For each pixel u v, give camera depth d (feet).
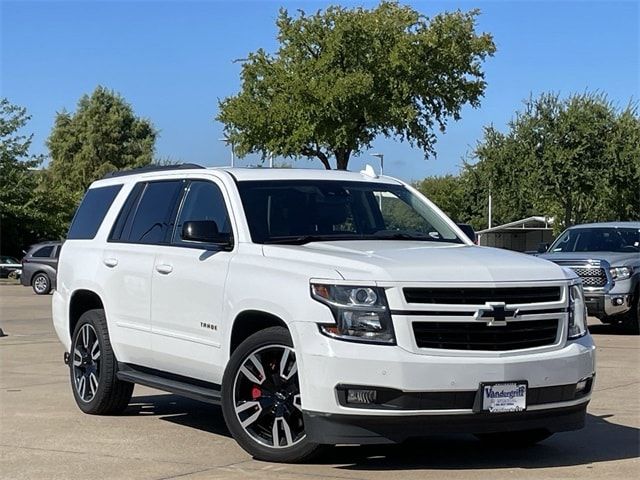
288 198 25.29
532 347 21.29
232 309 22.98
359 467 21.79
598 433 26.07
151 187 28.43
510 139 120.88
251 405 22.30
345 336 20.29
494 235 177.27
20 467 22.08
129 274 27.25
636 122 120.06
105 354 28.22
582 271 53.26
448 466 22.02
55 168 227.81
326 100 99.04
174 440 25.17
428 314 20.33
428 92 104.27
